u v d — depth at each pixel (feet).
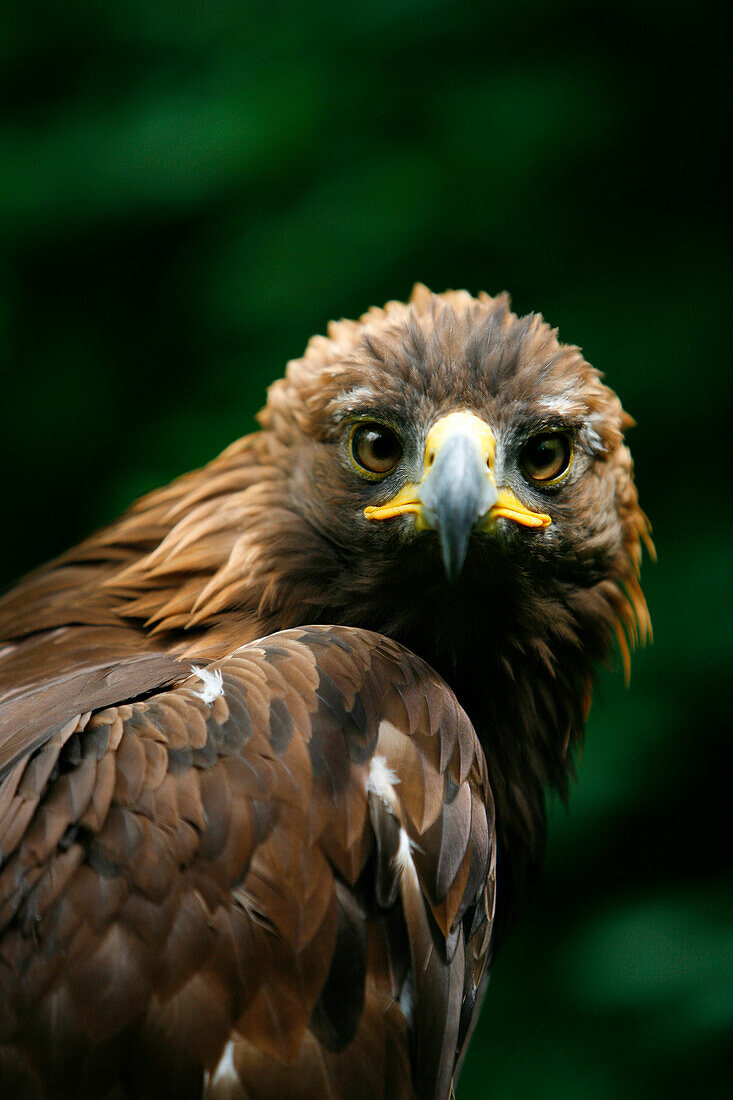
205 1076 11.32
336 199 30.14
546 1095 27.02
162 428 31.12
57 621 15.62
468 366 14.74
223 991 11.40
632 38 30.40
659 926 27.32
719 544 28.32
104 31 33.06
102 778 11.60
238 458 16.28
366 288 29.99
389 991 12.47
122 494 29.94
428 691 13.44
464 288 30.19
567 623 15.75
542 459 14.94
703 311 29.55
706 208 30.37
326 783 12.09
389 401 14.62
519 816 16.11
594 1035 27.30
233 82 31.22
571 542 15.20
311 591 15.17
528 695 15.85
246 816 11.65
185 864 11.43
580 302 30.01
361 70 30.60
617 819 27.73
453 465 13.76
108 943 11.22
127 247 32.50
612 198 30.35
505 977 28.63
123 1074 11.19
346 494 14.90
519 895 16.79
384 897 12.46
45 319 33.32
